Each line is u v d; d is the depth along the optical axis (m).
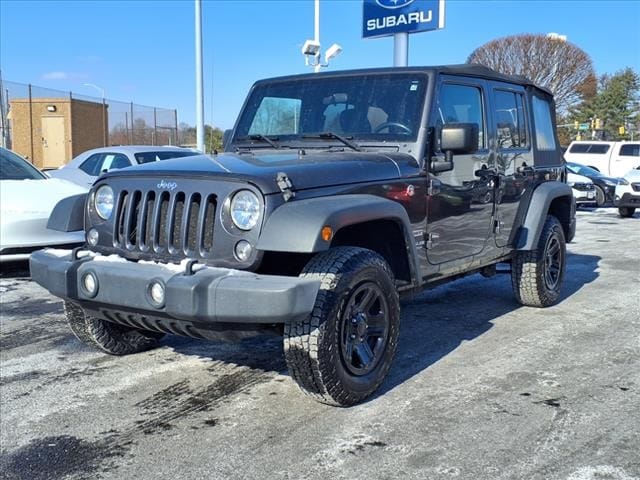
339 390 3.61
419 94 4.50
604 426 3.55
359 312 3.74
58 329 5.50
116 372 4.45
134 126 23.17
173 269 3.40
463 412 3.73
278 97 5.02
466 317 5.99
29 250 6.86
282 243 3.28
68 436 3.47
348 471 3.06
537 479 2.98
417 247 4.34
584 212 18.91
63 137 22.77
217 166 3.70
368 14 15.01
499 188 5.37
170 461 3.18
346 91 4.75
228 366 4.55
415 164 4.31
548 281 6.29
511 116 5.68
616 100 65.56
